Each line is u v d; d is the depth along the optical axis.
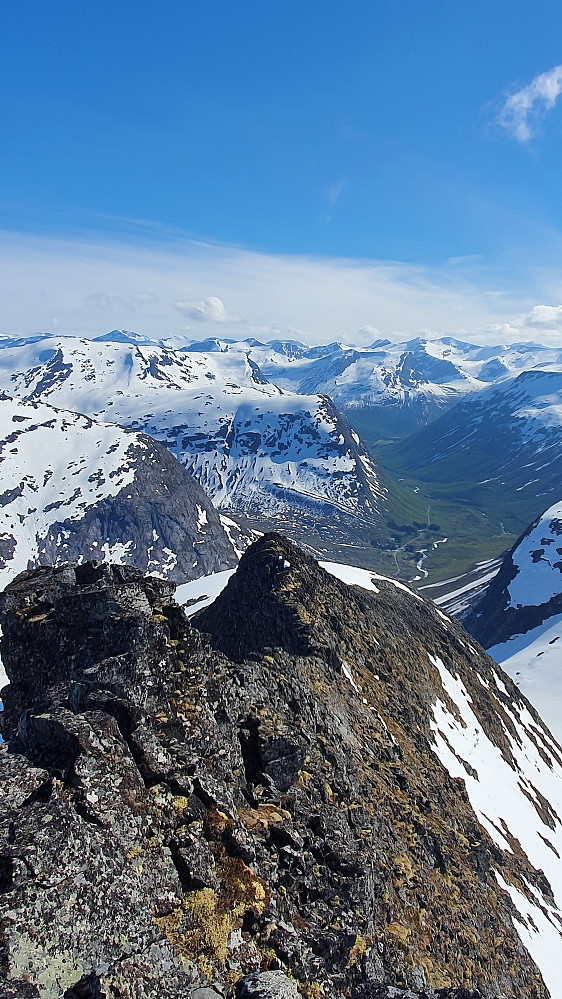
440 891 34.09
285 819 23.72
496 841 50.06
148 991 14.52
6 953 13.48
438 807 43.97
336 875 23.48
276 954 17.95
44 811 16.62
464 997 21.02
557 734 126.19
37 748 19.83
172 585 29.33
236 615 58.34
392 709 53.81
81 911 14.96
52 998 13.30
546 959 39.28
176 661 24.92
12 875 14.80
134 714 21.12
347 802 30.38
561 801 78.69
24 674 26.09
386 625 74.38
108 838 16.89
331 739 37.53
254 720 26.78
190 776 20.73
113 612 25.17
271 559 61.47
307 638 49.50
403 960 24.92
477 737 70.38
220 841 19.53
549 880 52.75
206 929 16.70
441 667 79.69
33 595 28.33
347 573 97.88
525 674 168.88
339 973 20.17
